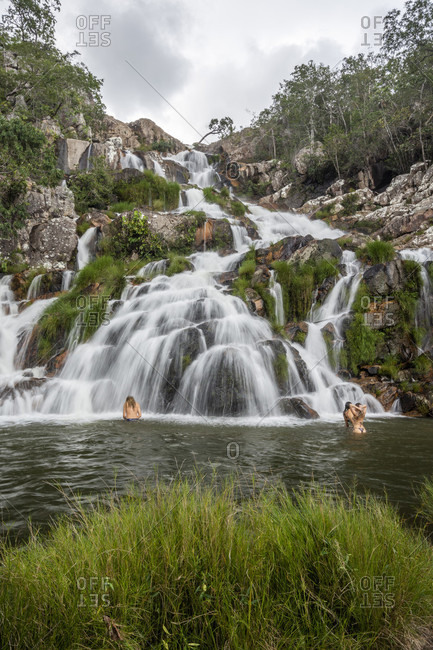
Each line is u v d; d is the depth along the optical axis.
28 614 2.21
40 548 3.05
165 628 2.18
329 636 2.27
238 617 2.23
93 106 43.09
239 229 27.78
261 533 2.81
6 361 15.05
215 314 14.84
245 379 11.70
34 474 5.88
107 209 30.25
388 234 26.53
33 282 20.41
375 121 40.56
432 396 12.20
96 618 2.21
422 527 4.05
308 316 16.78
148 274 21.11
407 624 2.39
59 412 11.73
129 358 13.11
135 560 2.52
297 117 50.59
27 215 23.31
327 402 12.35
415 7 36.44
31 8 35.12
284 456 6.91
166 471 6.03
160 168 39.69
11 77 33.50
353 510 3.30
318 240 18.81
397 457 6.87
